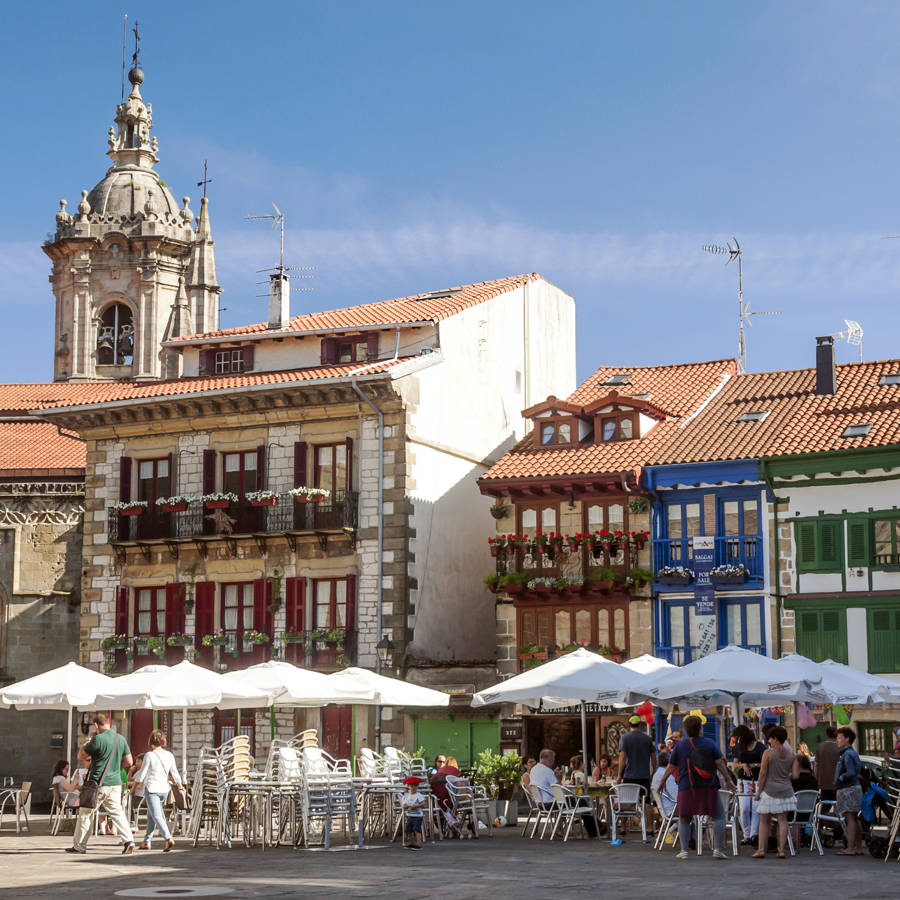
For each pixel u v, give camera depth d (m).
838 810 25.02
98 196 82.19
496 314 51.84
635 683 29.55
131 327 80.19
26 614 53.69
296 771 27.88
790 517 42.09
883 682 30.95
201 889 18.83
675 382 49.69
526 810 40.12
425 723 44.50
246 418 47.94
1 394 64.25
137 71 84.69
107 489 50.09
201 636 47.44
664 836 25.91
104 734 26.39
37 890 18.89
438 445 47.34
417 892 18.27
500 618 45.00
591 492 44.44
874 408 43.28
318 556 46.34
